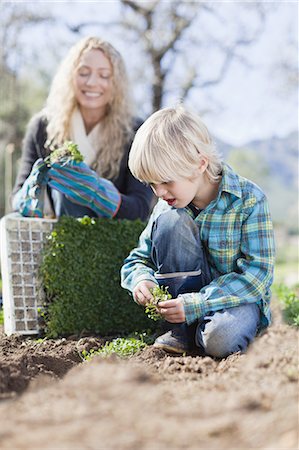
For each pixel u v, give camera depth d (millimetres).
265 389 1772
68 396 1793
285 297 4273
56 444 1444
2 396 1854
